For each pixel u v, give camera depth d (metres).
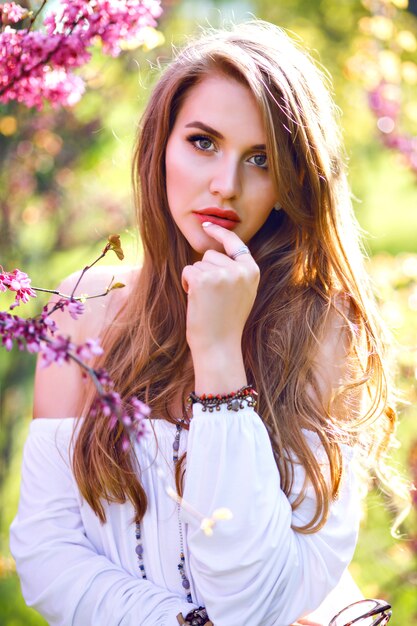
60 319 1.77
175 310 1.64
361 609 1.50
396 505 2.33
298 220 1.56
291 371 1.54
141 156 1.64
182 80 1.49
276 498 1.37
